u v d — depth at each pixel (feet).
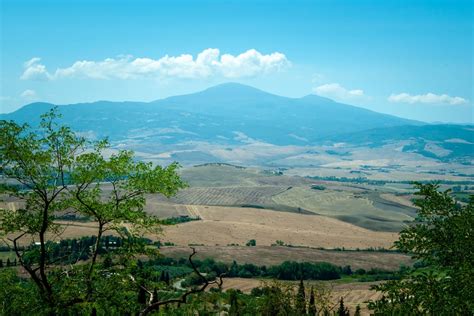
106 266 109.09
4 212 105.50
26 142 97.14
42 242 101.14
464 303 67.87
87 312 103.71
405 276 78.07
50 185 101.19
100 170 102.22
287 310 227.20
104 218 108.27
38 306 99.66
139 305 109.70
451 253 76.79
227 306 267.59
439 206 80.48
